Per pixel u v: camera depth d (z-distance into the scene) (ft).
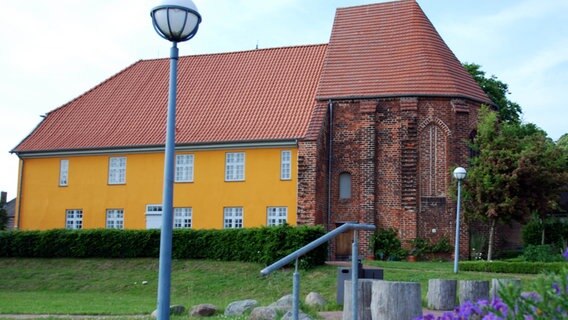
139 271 111.14
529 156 108.88
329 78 137.28
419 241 124.67
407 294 44.19
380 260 124.36
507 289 20.08
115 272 111.65
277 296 89.92
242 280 98.99
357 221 129.08
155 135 144.97
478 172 111.75
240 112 142.41
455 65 137.28
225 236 110.11
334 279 94.17
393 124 129.90
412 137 127.95
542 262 98.17
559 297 18.85
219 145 136.56
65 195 150.82
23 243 124.16
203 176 138.51
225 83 152.15
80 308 73.82
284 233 102.06
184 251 112.78
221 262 108.99
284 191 131.34
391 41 140.05
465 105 128.77
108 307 75.25
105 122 155.02
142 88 162.09
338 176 131.85
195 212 138.10
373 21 145.79
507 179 109.50
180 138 140.56
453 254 123.54
